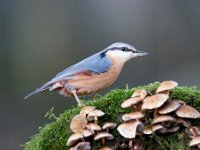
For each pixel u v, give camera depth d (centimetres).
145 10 1794
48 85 855
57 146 662
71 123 649
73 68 866
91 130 642
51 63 1766
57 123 667
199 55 1759
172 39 1778
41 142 664
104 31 1797
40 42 1784
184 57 1766
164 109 632
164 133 646
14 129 1630
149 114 646
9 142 1606
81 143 637
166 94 642
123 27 1794
